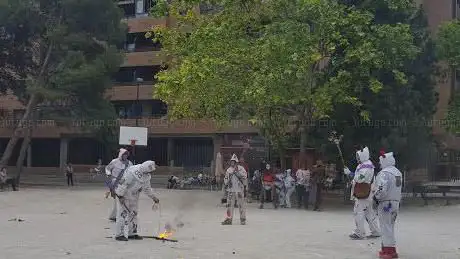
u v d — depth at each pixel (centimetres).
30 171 6062
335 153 2517
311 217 1845
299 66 2147
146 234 1295
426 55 2567
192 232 1348
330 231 1404
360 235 1249
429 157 2934
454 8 4841
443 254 1046
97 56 3750
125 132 2433
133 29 5619
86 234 1285
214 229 1423
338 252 1055
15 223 1529
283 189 2317
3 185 3309
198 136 5338
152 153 5666
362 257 1002
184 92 2317
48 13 3812
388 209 989
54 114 3856
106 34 3834
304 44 2203
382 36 2264
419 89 2572
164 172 5400
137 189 1184
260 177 2644
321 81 2380
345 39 2262
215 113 2488
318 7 2255
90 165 5847
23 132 4516
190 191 3316
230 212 1559
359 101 2334
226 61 2266
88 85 3609
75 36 3616
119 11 3903
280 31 2264
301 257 993
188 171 4956
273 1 2373
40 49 3891
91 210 1983
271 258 977
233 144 5075
